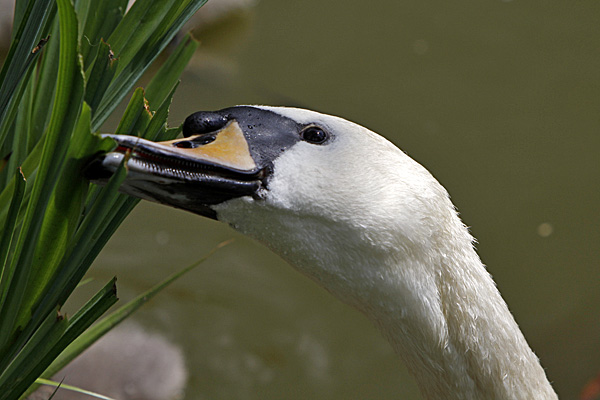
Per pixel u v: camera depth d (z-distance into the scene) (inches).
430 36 580.1
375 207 174.7
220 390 394.3
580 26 589.3
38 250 131.6
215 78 532.4
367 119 515.8
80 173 127.2
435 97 536.4
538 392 201.6
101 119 156.0
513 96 540.1
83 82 120.8
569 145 512.7
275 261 468.4
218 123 176.1
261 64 551.2
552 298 438.3
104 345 386.6
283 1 604.4
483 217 472.4
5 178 163.3
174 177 154.3
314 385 402.9
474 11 601.6
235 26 575.5
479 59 563.8
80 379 364.2
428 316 183.0
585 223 472.7
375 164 178.2
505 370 194.1
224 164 164.4
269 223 172.6
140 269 445.4
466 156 502.3
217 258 461.1
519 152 507.5
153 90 178.2
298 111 184.4
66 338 142.6
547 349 413.7
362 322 439.2
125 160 124.6
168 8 158.9
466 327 188.2
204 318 428.8
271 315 435.8
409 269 178.9
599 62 562.3
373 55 563.5
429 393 202.5
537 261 454.6
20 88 151.9
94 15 161.6
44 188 129.6
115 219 148.6
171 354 395.2
